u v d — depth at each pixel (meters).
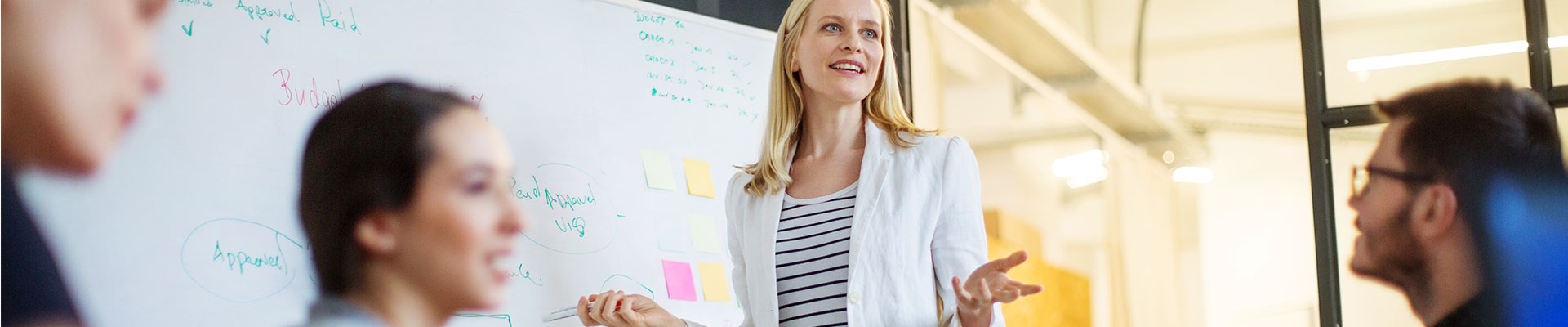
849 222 1.57
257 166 1.72
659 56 2.33
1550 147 2.65
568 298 2.04
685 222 2.29
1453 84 2.80
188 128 1.67
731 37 2.52
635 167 2.22
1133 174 4.87
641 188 2.22
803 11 1.72
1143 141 4.84
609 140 2.18
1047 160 4.70
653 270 2.20
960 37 4.23
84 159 1.56
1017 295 1.29
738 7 2.57
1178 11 4.68
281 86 1.77
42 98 1.54
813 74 1.65
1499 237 2.69
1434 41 2.88
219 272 1.66
